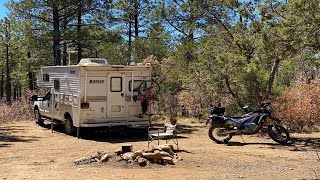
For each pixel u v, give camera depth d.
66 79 13.12
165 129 10.38
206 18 15.39
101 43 23.56
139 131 14.11
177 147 10.00
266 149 10.41
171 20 23.33
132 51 22.89
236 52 12.91
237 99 14.65
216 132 11.88
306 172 7.52
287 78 17.52
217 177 7.11
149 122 13.08
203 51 15.63
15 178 7.10
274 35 10.26
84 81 12.27
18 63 37.78
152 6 26.78
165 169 7.80
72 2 21.62
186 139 12.27
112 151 9.48
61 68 13.47
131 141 11.97
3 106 19.14
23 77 40.47
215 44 14.02
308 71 15.83
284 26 9.71
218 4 13.71
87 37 21.92
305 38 9.61
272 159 8.95
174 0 23.38
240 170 7.77
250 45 12.12
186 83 17.42
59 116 13.81
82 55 30.08
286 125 13.73
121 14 27.50
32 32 22.22
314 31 9.40
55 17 21.84
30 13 21.92
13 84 47.75
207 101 17.03
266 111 11.39
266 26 11.08
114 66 12.57
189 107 18.16
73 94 12.61
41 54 31.27
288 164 8.38
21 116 18.34
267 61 11.05
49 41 22.27
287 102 13.22
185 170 7.72
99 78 12.45
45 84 14.91
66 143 11.54
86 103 12.23
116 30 27.97
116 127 13.27
